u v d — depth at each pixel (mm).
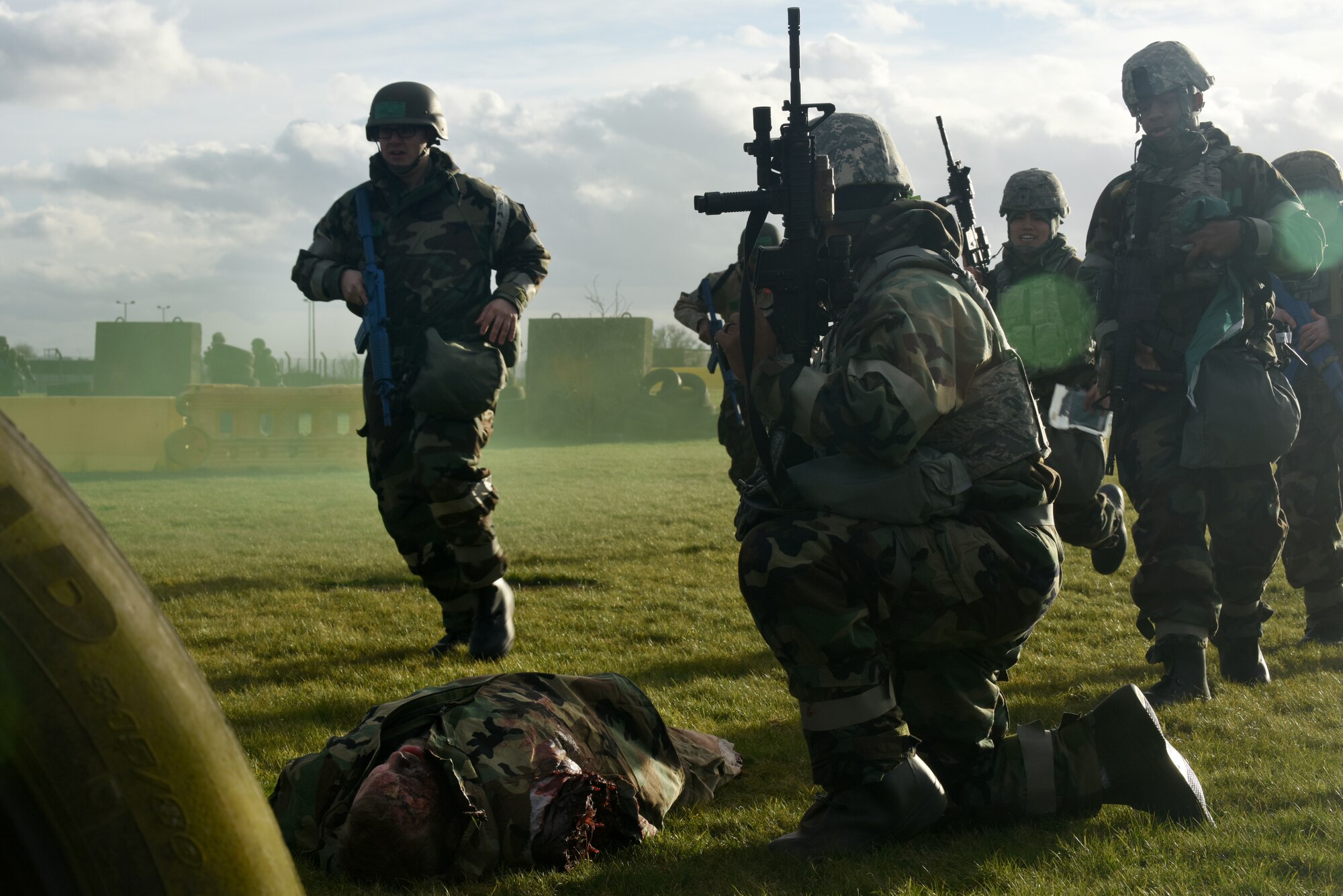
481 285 5586
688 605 7305
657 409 31219
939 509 2834
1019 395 2955
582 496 15203
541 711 3057
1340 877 2727
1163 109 4848
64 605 976
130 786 1004
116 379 40188
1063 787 3121
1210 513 4863
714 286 4848
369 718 3137
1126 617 6727
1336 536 5832
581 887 2762
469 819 2807
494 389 5398
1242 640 4996
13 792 982
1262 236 4500
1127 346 4750
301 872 2898
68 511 994
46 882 998
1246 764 3725
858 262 3041
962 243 3479
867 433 2730
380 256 5527
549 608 7258
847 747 2875
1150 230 4797
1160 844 2936
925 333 2770
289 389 23281
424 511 5605
